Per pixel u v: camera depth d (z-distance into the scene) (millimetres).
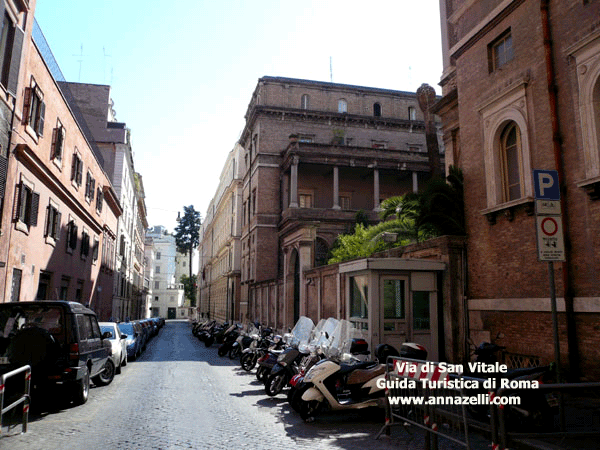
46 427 7199
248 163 43312
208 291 78188
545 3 10234
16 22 12320
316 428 7234
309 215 35062
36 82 14336
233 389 10984
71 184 19516
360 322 12820
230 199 54375
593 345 8633
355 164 36406
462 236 12602
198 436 6656
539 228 6570
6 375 6145
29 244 14688
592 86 8984
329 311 18094
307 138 39188
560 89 9773
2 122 11891
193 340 32906
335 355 8203
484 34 12250
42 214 15914
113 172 36625
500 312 11125
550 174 6734
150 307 94688
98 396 10008
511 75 11172
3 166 12094
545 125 10062
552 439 5512
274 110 38469
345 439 6562
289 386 10539
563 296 9273
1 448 6012
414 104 43312
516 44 11070
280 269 36750
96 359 10039
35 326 8469
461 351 12125
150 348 25234
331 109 41000
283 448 6074
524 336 10320
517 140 11211
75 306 9328
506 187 11562
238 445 6199
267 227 37250
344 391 8336
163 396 9984
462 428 6039
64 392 8539
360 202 39875
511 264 10875
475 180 12398
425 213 13203
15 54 12359
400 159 37062
